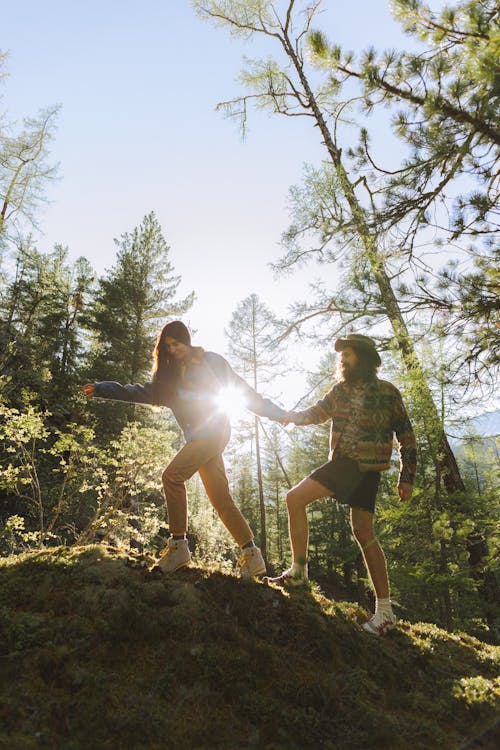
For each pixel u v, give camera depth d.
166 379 3.12
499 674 3.15
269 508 36.38
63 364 29.88
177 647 2.37
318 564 28.02
